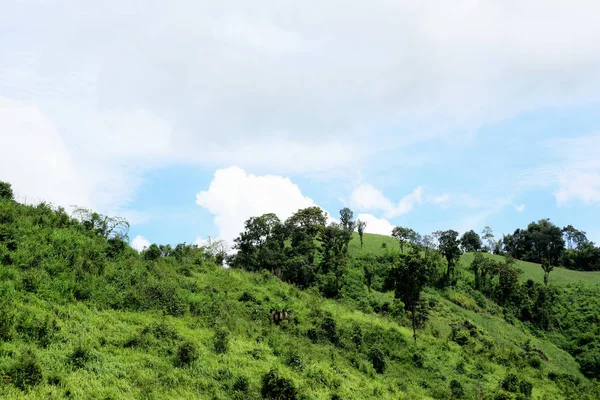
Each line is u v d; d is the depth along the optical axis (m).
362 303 69.94
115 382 22.02
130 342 27.06
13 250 32.94
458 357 47.47
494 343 60.50
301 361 31.80
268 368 28.86
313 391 27.59
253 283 52.59
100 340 26.09
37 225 37.81
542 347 71.75
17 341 22.83
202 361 26.89
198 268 50.81
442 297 81.38
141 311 33.34
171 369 24.92
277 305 42.84
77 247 37.59
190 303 37.72
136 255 44.56
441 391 35.31
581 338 76.75
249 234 78.69
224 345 30.12
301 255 82.56
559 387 47.25
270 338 35.66
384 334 46.44
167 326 30.19
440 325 63.03
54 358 22.56
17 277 29.23
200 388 23.78
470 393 36.88
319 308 48.78
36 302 27.78
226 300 42.53
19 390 19.03
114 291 33.91
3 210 37.62
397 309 65.12
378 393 30.94
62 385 20.48
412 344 46.06
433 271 85.25
